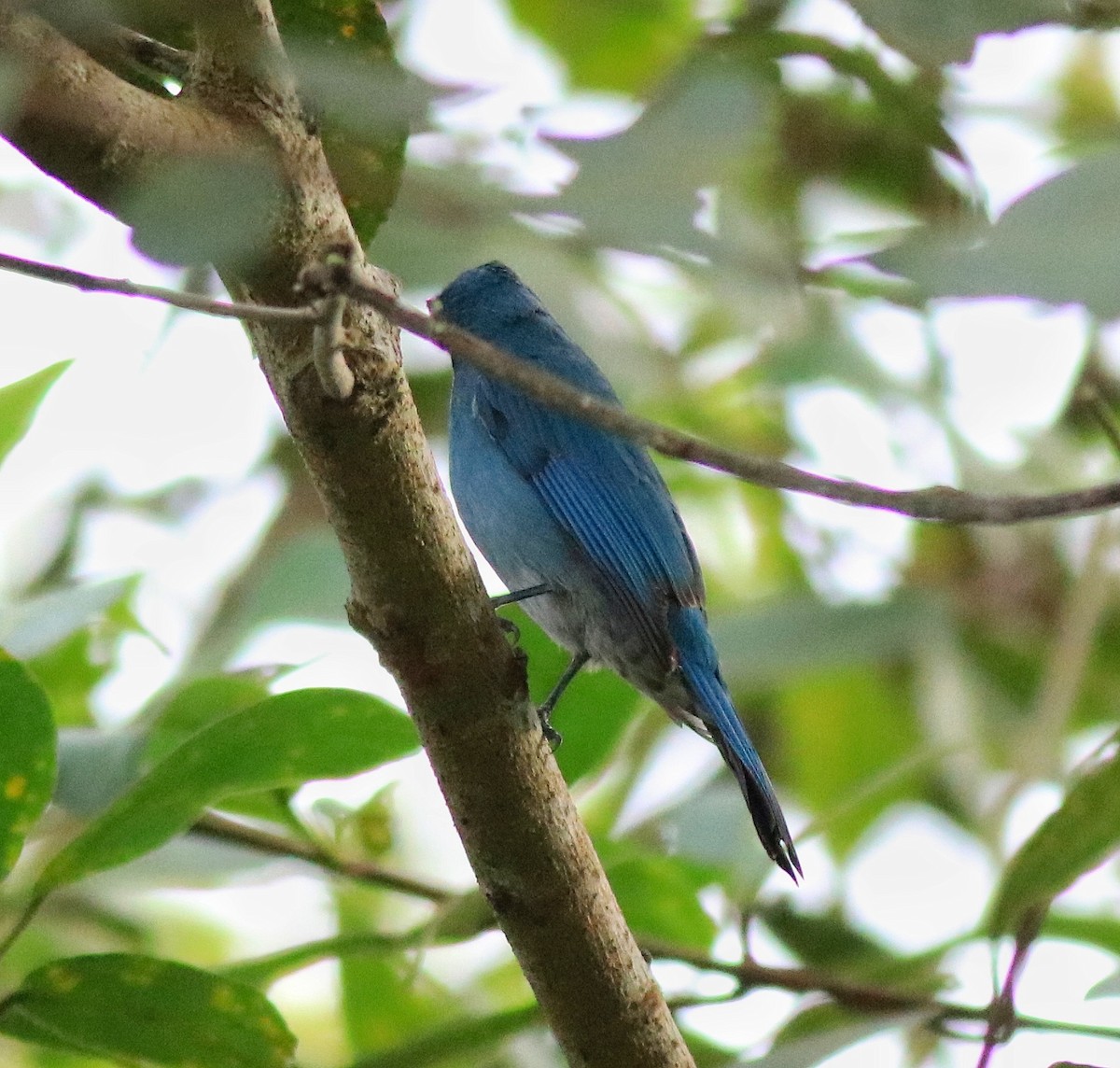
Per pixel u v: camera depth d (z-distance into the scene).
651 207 4.32
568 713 9.80
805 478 5.36
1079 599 12.54
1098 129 10.85
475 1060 9.97
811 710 14.23
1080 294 3.57
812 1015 9.74
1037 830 8.53
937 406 13.23
